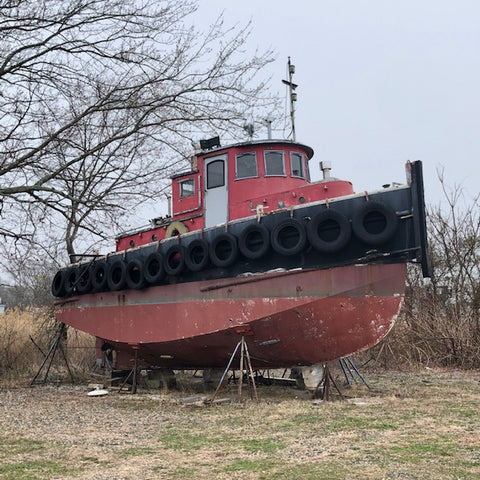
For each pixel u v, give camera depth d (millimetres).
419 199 7348
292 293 8164
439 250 15828
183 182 10602
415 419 6641
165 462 4949
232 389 10242
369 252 7641
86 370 13406
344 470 4508
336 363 12211
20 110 10914
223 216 9648
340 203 7816
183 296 9555
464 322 13711
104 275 11328
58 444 5781
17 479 4504
